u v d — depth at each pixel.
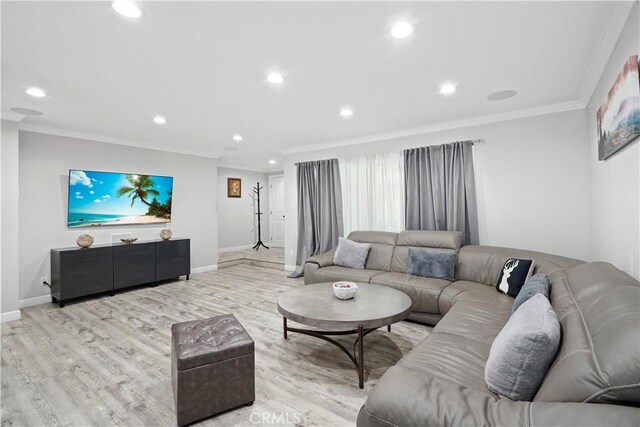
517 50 2.16
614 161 2.16
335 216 5.12
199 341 1.91
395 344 2.75
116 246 4.38
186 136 4.65
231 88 2.80
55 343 2.79
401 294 2.78
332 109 3.42
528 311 1.46
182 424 1.73
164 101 3.11
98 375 2.25
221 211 7.95
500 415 0.90
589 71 2.50
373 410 1.06
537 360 1.17
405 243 4.02
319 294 2.80
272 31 1.91
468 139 3.90
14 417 1.81
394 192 4.57
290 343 2.79
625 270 1.99
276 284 4.97
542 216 3.46
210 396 1.79
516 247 3.61
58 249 4.05
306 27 1.87
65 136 4.25
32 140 3.97
